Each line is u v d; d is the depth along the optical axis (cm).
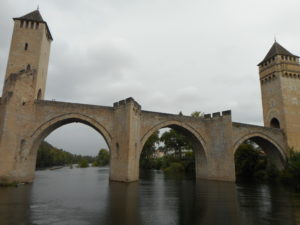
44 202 1861
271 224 1328
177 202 1986
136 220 1368
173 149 8481
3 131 2814
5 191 2348
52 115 3419
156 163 9625
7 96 2945
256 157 5688
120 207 1730
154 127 4078
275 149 5244
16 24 3784
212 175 4312
